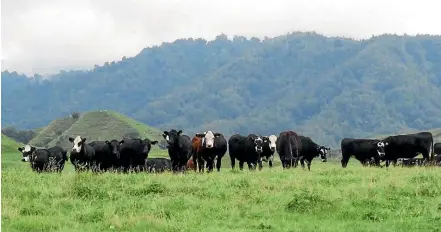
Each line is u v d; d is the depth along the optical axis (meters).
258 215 17.11
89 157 32.31
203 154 34.69
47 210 17.38
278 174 26.95
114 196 19.75
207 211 17.45
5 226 15.14
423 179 23.47
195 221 15.98
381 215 16.92
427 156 38.91
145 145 33.72
